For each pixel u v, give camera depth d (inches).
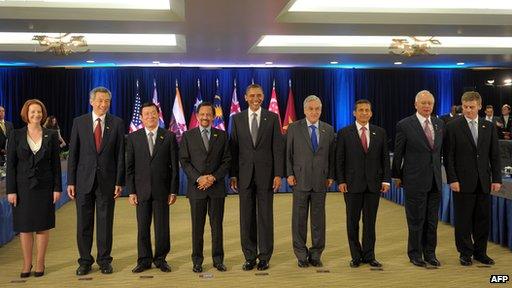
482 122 156.3
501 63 410.0
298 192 156.2
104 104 148.3
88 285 141.6
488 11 251.4
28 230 147.2
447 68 439.2
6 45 331.3
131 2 236.4
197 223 151.6
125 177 151.9
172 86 422.6
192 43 303.1
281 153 152.1
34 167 146.7
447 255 174.1
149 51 341.7
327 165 156.4
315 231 158.4
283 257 172.2
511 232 183.2
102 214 149.8
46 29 257.0
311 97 156.4
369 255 158.9
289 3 212.1
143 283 142.9
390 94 439.8
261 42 339.3
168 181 152.6
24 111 147.9
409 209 157.4
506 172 205.9
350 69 434.9
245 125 151.9
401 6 248.1
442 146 158.4
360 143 154.5
